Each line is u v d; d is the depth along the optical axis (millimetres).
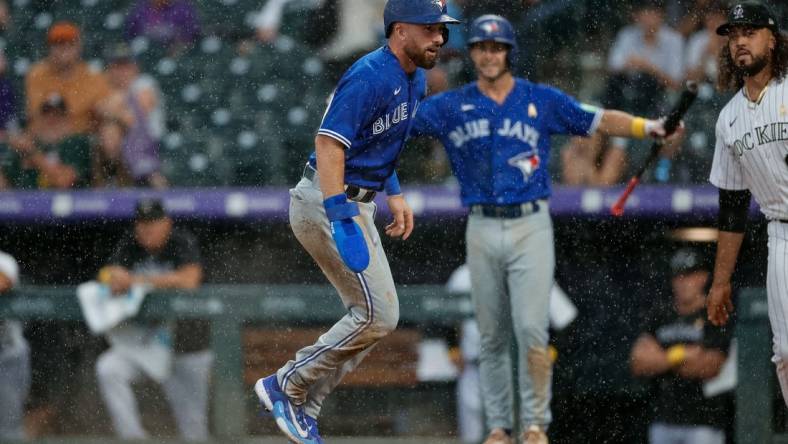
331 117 17703
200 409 28297
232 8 38469
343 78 17953
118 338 28203
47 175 34938
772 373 25125
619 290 30078
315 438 19594
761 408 25172
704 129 33188
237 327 27109
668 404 28484
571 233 31266
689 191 31125
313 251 18844
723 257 22312
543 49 34781
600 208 31219
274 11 37906
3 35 38875
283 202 32531
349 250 17594
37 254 33094
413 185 32781
